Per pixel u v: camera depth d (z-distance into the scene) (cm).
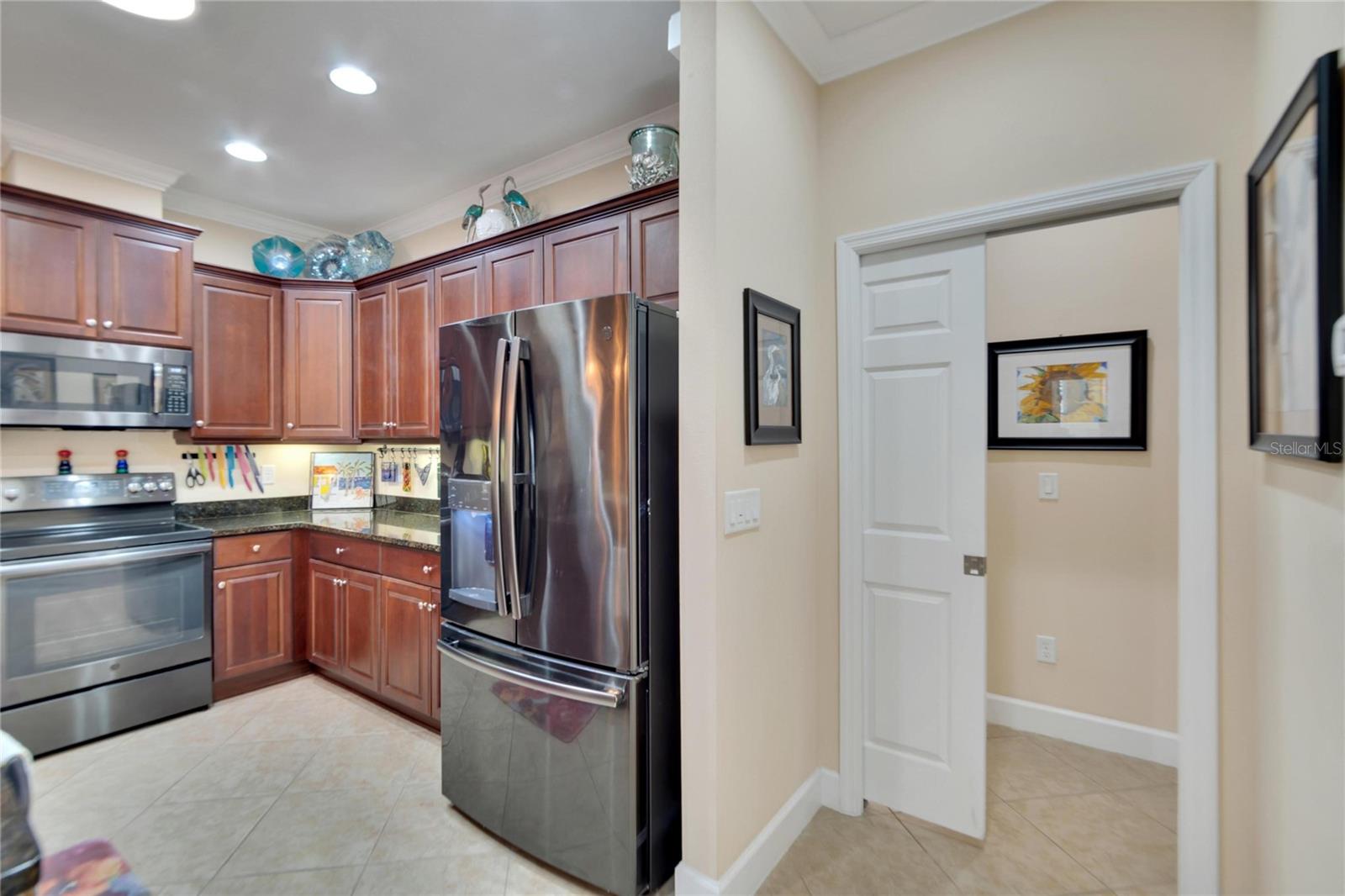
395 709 290
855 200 204
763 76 178
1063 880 175
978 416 188
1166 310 232
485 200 330
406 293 325
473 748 200
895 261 201
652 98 247
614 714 168
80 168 286
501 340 191
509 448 182
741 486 167
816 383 209
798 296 197
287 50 216
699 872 161
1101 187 164
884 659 206
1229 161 149
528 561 185
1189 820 154
